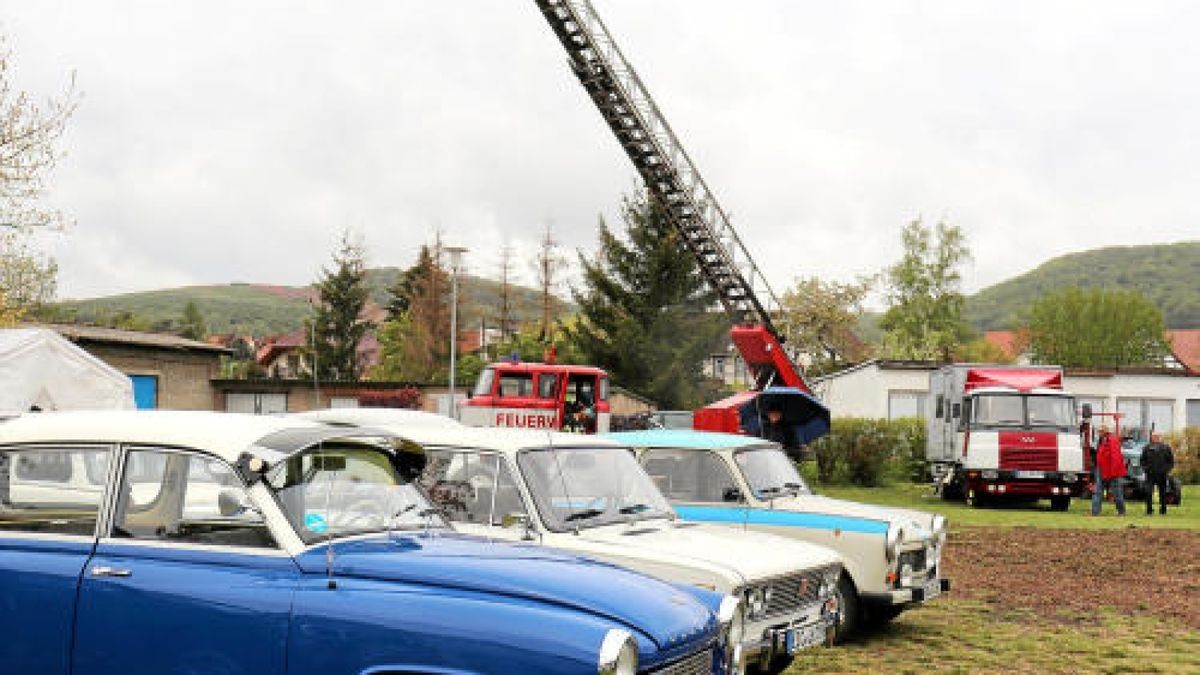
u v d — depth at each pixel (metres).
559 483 7.59
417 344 65.75
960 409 28.03
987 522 22.75
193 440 5.21
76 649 4.98
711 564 7.35
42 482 5.34
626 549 7.32
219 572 4.93
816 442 33.03
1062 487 26.66
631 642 4.52
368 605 4.68
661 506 8.35
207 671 4.80
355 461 5.60
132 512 5.18
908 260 79.19
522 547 5.50
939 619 11.62
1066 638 10.68
